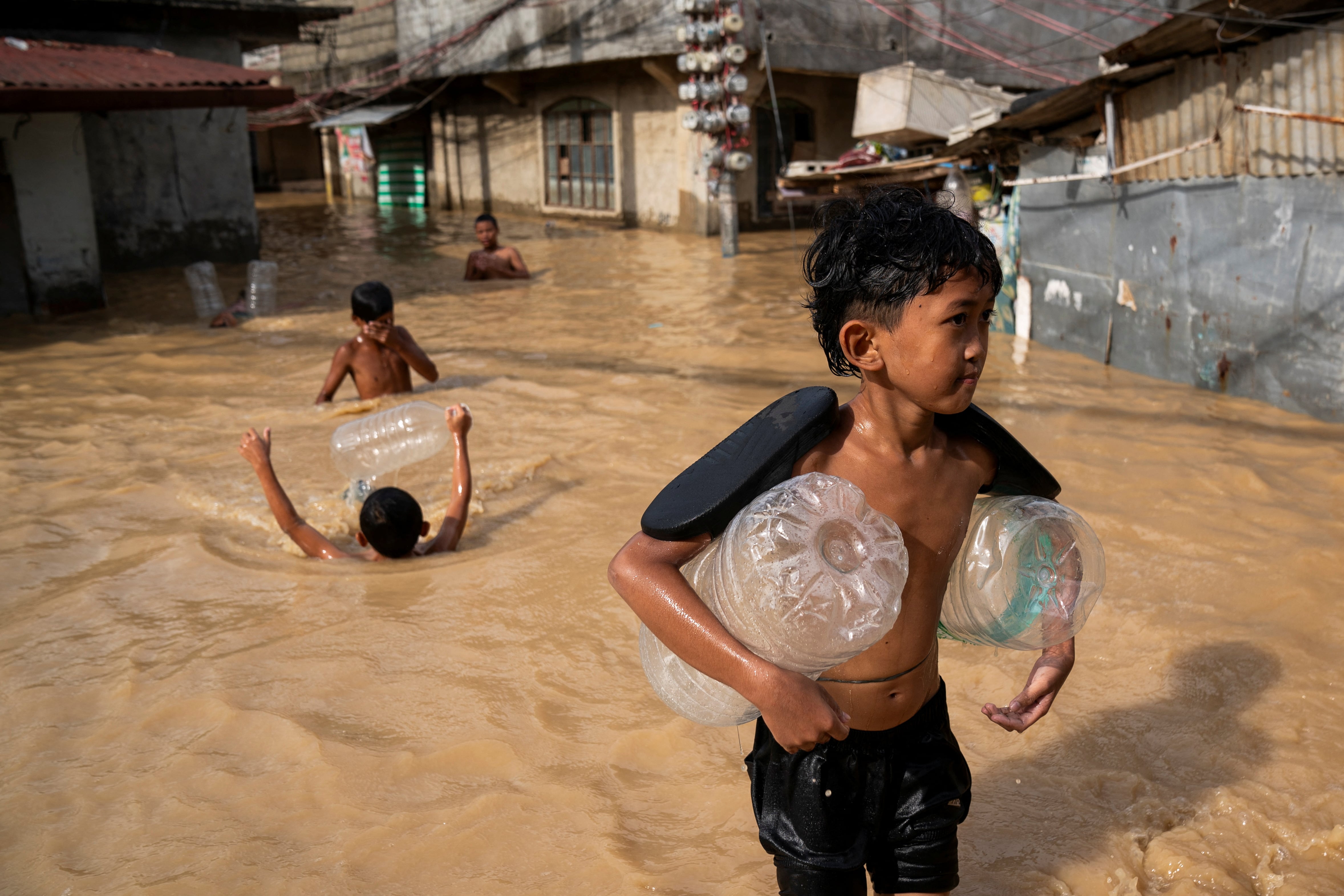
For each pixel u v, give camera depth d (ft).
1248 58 20.16
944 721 6.76
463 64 69.97
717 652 5.19
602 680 11.46
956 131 32.14
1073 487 16.70
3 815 9.35
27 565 15.08
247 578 14.34
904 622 6.22
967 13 60.64
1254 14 18.78
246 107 37.11
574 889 8.21
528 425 21.47
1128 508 15.69
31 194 36.68
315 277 45.32
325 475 18.83
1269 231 20.57
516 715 10.75
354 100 83.66
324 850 8.73
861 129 40.70
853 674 6.24
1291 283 20.24
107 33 47.91
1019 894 7.97
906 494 6.04
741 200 61.16
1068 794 9.18
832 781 6.37
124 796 9.59
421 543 15.52
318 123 79.15
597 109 66.80
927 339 5.38
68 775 9.95
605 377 25.44
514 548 15.17
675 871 8.34
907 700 6.37
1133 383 23.54
